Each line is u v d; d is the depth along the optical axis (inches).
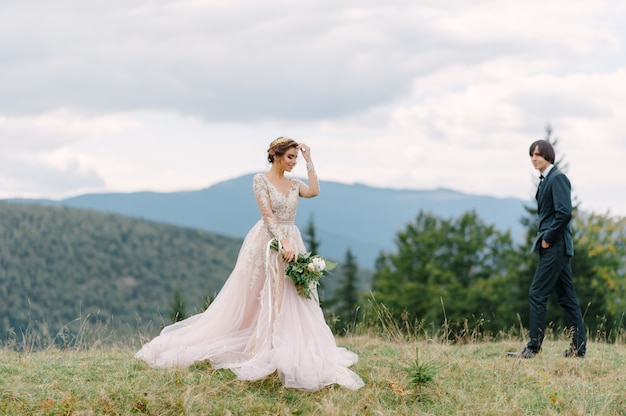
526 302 1476.4
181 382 277.4
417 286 2060.8
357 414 264.5
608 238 1672.0
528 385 308.7
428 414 269.9
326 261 307.3
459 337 399.9
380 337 411.2
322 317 305.4
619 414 279.3
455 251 2146.9
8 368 287.6
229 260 6097.4
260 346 291.7
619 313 1375.5
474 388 300.8
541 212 357.4
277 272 299.4
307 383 280.2
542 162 356.5
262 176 310.3
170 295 5265.8
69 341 349.1
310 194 313.0
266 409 262.2
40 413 246.7
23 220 5876.0
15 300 4790.8
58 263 5403.5
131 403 257.8
